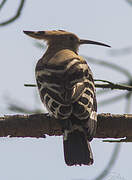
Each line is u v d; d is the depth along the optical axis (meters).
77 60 11.13
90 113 9.62
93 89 10.22
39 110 10.10
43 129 9.73
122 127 9.62
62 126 9.49
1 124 9.59
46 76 10.51
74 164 9.47
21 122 9.59
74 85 9.97
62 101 9.62
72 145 9.52
